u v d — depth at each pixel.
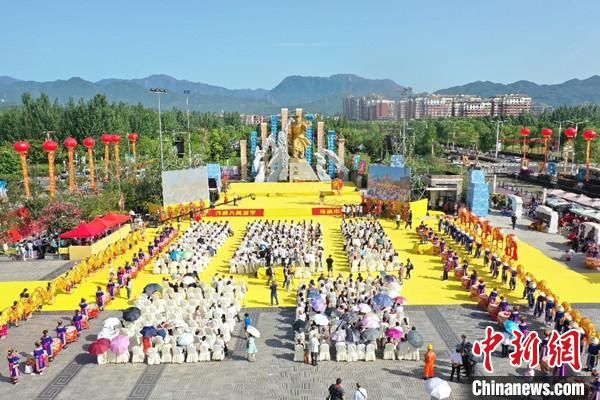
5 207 49.59
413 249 46.41
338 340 25.69
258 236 46.75
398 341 25.83
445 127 175.62
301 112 89.31
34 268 42.22
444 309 32.38
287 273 36.12
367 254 40.59
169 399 22.16
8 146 115.75
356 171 85.81
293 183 84.81
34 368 24.66
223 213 62.38
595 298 34.03
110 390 22.97
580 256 44.12
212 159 129.25
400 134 112.56
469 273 39.31
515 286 36.25
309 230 50.94
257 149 94.06
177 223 57.88
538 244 48.59
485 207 61.66
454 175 65.06
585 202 62.56
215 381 23.70
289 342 27.80
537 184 97.69
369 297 30.06
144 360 25.69
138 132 143.12
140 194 62.22
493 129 171.38
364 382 23.45
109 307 33.31
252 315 31.73
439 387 20.09
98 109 127.75
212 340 26.09
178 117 190.50
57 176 100.69
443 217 56.38
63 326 28.12
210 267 41.81
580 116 190.88
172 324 26.97
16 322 30.50
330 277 34.25
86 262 38.84
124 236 52.28
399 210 58.94
